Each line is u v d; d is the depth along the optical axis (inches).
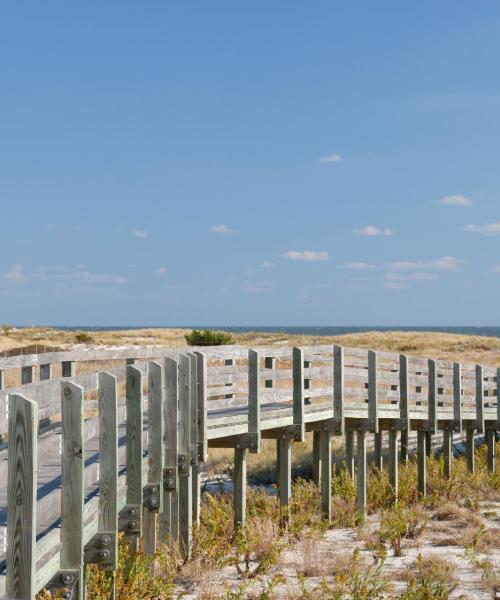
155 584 391.9
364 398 695.7
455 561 518.3
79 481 261.6
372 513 699.4
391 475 733.3
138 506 359.6
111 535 300.5
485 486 808.3
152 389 406.6
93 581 340.8
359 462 687.1
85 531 288.7
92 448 417.4
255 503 612.1
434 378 780.0
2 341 1866.4
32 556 218.8
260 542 509.4
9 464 219.8
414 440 1031.6
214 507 559.8
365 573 473.7
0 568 231.3
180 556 469.7
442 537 587.8
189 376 475.2
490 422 931.3
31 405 219.1
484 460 944.3
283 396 611.2
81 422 261.1
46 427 492.4
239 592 398.6
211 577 444.8
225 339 1898.4
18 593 218.4
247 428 560.4
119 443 419.8
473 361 2187.5
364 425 689.6
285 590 435.8
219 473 792.3
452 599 432.1
